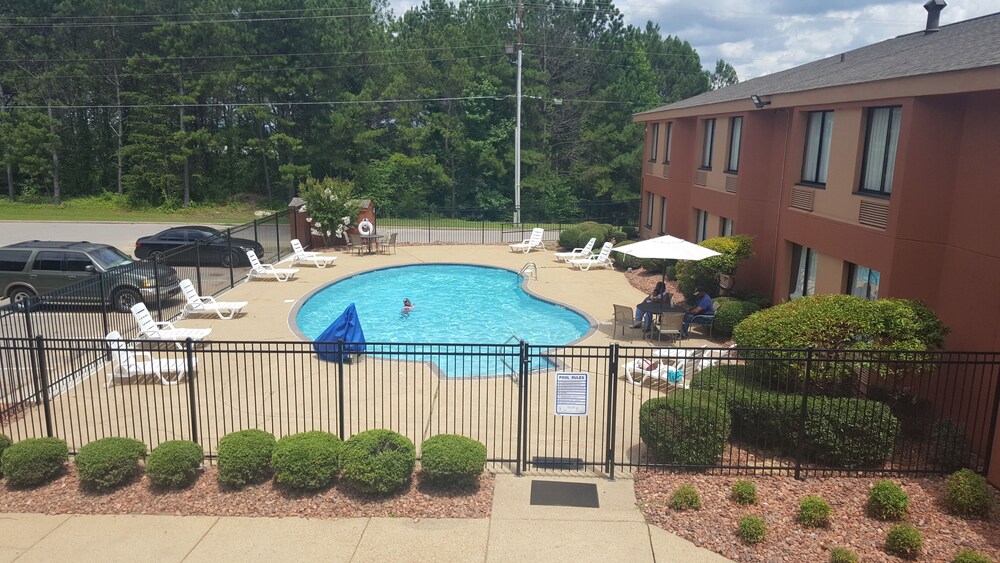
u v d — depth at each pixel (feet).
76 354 46.29
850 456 31.22
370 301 72.33
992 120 33.71
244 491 29.43
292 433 35.27
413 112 173.78
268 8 148.25
